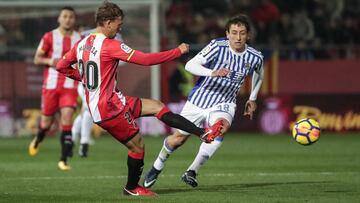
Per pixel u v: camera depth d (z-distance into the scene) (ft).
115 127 74.59
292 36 204.85
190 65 82.23
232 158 124.26
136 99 75.51
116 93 74.64
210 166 111.34
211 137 72.79
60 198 75.97
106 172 103.19
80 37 113.29
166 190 82.89
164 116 74.59
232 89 84.58
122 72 174.70
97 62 73.46
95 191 82.02
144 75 174.91
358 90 177.68
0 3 175.63
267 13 204.23
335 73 177.78
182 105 175.22
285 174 99.96
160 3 189.67
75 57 76.23
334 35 206.08
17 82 175.52
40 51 110.93
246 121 177.37
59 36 111.75
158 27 174.70
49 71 111.24
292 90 177.78
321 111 177.68
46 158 125.49
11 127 175.32
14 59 175.52
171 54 72.18
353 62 177.68
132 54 72.23
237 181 92.07
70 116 108.58
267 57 178.40
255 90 86.94
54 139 168.86
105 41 73.36
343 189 83.71
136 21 174.50
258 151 137.18
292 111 177.47
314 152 134.82
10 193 80.38
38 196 77.66
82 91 125.18
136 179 77.51
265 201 73.15
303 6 209.05
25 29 178.60
